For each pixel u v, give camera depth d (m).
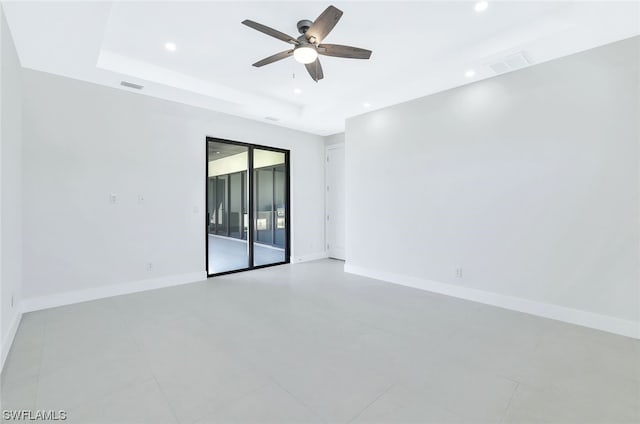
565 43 2.78
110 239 3.81
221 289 4.18
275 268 5.54
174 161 4.37
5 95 2.34
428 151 4.14
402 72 3.83
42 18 2.35
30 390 1.89
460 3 2.52
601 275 2.84
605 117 2.80
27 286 3.24
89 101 3.64
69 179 3.51
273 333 2.76
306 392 1.90
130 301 3.64
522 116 3.30
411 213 4.34
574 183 2.98
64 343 2.52
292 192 5.97
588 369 2.16
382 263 4.71
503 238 3.46
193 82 4.02
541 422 1.63
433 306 3.50
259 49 3.27
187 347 2.48
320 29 2.43
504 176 3.44
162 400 1.81
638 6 2.27
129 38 3.03
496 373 2.11
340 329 2.86
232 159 6.11
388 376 2.08
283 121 5.36
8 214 2.49
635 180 2.67
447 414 1.70
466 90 3.76
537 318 3.12
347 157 5.21
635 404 1.78
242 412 1.71
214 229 6.72
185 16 2.67
